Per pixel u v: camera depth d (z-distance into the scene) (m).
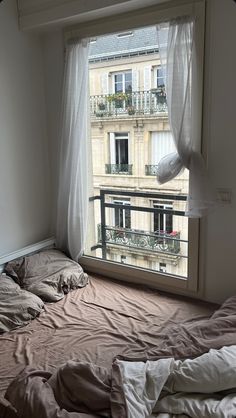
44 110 3.07
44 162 3.13
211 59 2.17
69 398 1.40
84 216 2.95
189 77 2.17
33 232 3.11
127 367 1.42
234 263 2.34
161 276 2.65
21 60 2.81
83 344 2.02
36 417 1.28
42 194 3.15
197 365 1.39
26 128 2.93
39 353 1.95
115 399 1.29
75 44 2.66
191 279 2.51
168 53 2.23
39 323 2.26
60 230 3.07
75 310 2.41
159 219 3.00
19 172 2.91
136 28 2.41
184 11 2.19
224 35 2.10
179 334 1.80
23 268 2.68
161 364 1.44
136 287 2.76
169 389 1.37
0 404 1.39
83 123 2.76
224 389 1.34
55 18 2.57
